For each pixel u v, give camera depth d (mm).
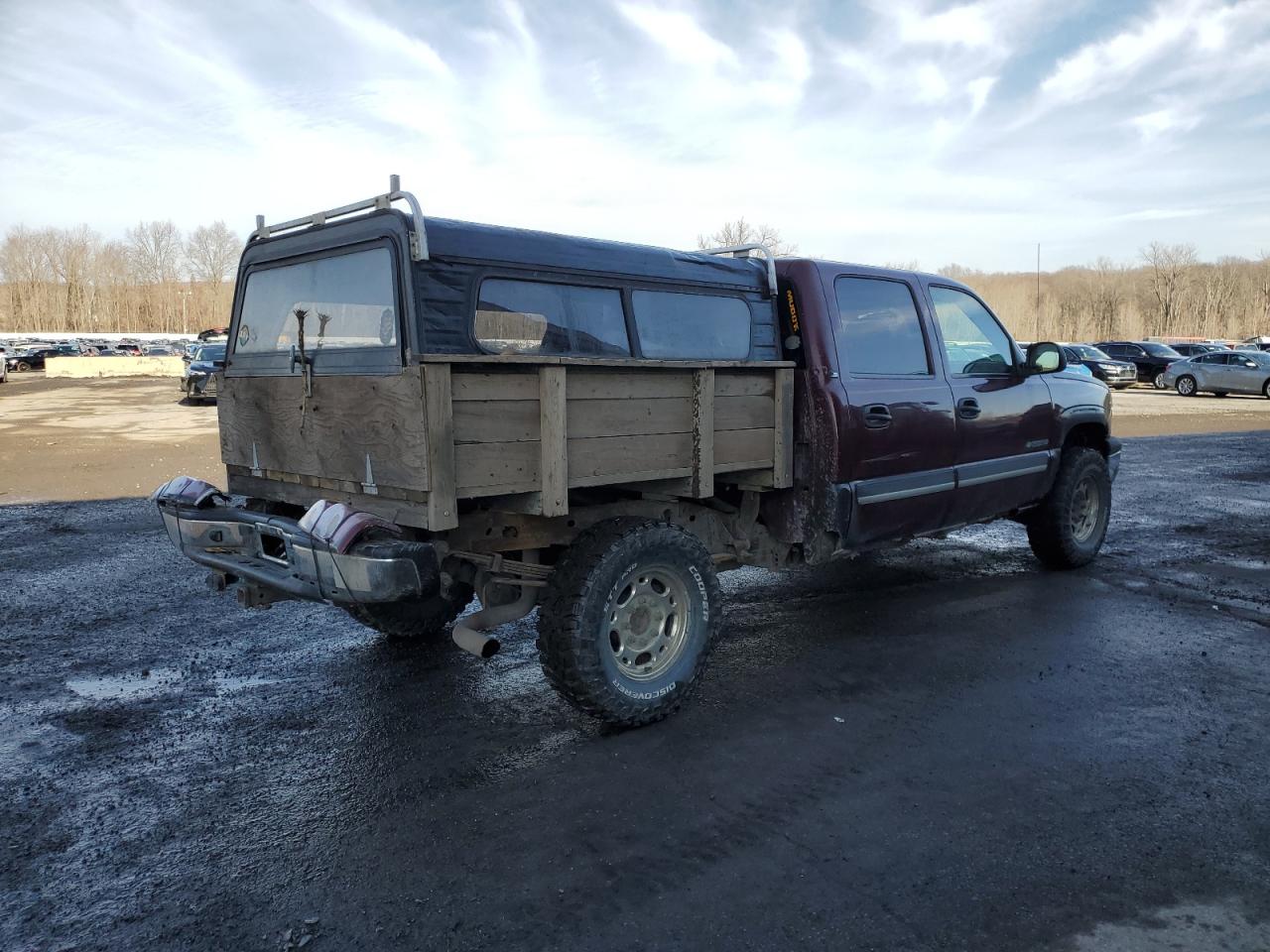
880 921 2723
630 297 4375
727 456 4609
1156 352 35875
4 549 8086
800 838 3207
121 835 3289
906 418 5395
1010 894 2850
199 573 7223
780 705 4457
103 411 23844
